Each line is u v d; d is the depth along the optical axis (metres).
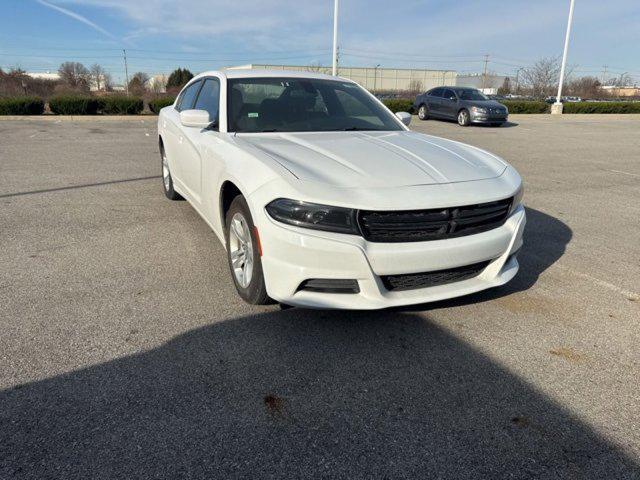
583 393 2.43
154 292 3.44
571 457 2.02
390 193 2.69
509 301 3.43
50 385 2.39
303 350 2.75
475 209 2.85
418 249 2.69
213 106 4.18
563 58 27.88
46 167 8.35
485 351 2.79
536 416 2.26
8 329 2.90
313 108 4.17
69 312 3.12
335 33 23.06
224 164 3.29
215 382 2.45
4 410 2.21
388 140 3.63
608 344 2.89
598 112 29.38
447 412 2.28
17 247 4.31
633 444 2.10
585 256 4.41
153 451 1.99
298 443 2.06
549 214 5.93
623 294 3.59
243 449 2.02
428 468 1.95
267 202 2.71
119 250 4.27
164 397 2.33
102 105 22.44
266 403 2.30
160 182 7.23
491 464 1.97
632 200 6.74
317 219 2.60
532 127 19.39
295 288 2.71
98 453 1.98
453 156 3.33
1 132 14.27
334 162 3.00
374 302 2.70
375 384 2.46
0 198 6.08
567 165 9.77
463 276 3.02
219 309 3.20
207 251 4.27
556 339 2.94
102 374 2.48
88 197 6.20
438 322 3.10
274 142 3.43
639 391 2.46
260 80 4.29
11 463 1.91
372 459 1.99
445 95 20.27
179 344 2.78
